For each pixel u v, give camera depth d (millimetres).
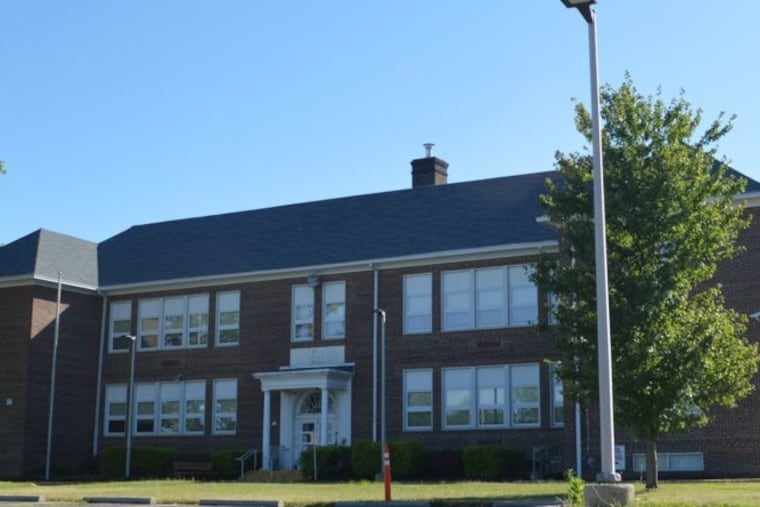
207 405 41281
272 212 45438
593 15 18047
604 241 17328
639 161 22375
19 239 43812
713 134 23141
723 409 29234
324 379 37344
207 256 43688
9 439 40281
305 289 40125
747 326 29156
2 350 41375
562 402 34531
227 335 41500
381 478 33344
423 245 38312
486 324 36469
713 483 25109
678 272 21859
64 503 22469
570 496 18250
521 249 35906
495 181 40875
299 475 36531
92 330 43938
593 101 17828
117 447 41062
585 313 22328
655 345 21516
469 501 19438
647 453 22562
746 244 29656
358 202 43438
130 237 47719
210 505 21312
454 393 36594
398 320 37969
